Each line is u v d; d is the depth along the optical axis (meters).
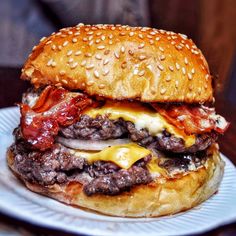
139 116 0.21
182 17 0.59
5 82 0.36
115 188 0.20
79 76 0.21
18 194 0.21
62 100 0.21
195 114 0.23
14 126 0.28
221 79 0.46
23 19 0.60
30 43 0.56
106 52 0.21
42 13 0.59
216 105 0.38
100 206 0.20
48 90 0.22
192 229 0.20
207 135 0.23
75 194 0.21
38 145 0.21
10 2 0.59
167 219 0.21
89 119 0.21
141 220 0.21
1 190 0.21
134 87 0.21
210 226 0.20
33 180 0.21
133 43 0.21
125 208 0.20
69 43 0.22
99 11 0.56
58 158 0.21
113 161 0.21
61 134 0.21
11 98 0.33
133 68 0.21
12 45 0.55
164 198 0.21
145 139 0.21
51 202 0.21
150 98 0.21
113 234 0.19
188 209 0.22
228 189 0.24
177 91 0.21
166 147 0.21
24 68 0.23
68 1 0.54
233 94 0.48
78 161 0.21
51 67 0.22
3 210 0.19
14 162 0.22
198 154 0.23
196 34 0.58
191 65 0.22
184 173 0.22
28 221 0.19
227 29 0.55
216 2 0.56
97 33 0.22
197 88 0.22
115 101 0.21
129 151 0.21
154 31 0.23
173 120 0.21
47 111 0.21
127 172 0.20
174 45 0.22
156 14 0.60
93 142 0.21
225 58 0.49
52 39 0.23
